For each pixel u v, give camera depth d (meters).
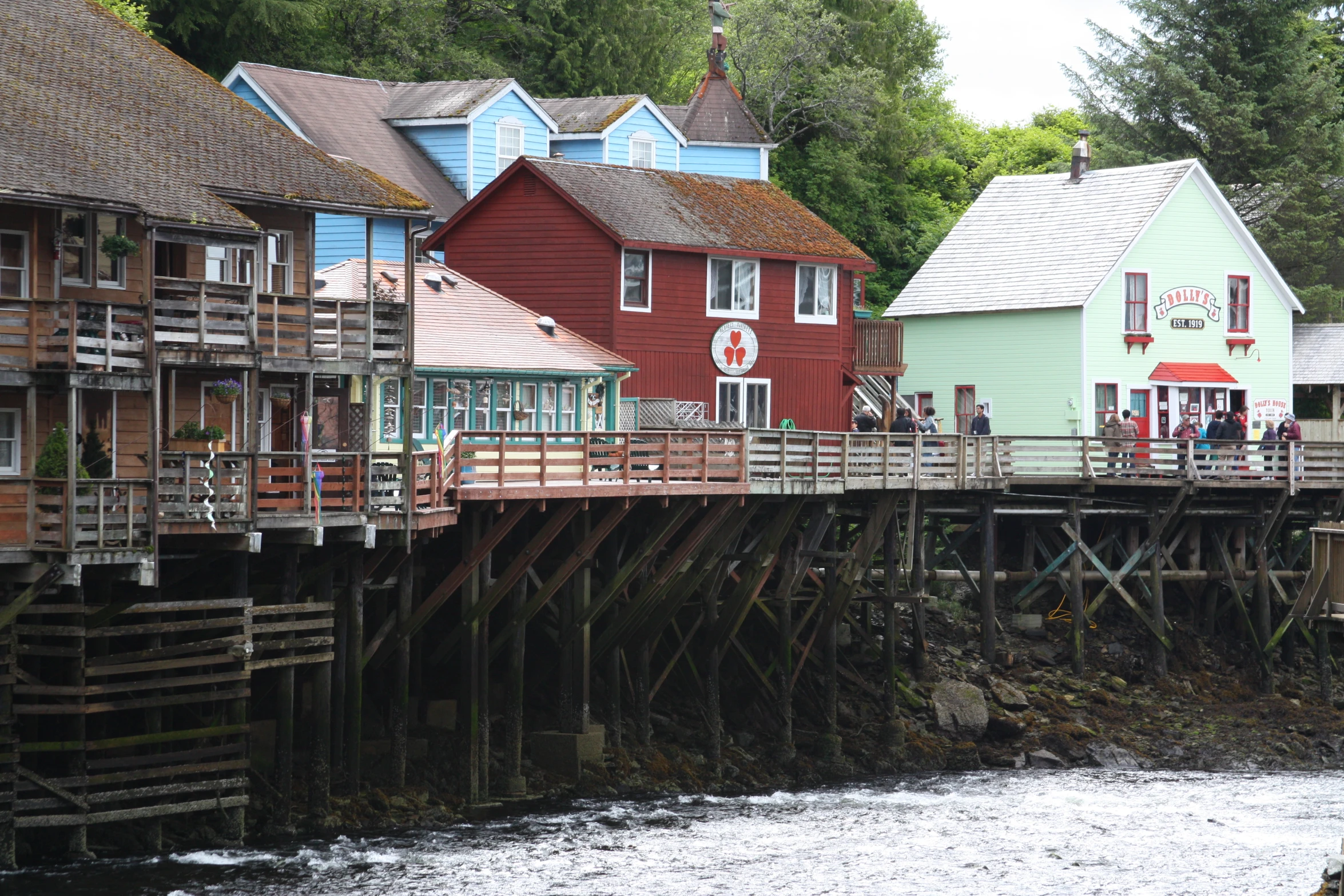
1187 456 69.31
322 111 78.31
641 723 53.22
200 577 44.28
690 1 116.62
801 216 73.88
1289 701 67.12
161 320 40.38
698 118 89.94
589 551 49.25
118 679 39.78
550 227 66.56
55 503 37.53
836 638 58.34
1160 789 54.59
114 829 41.16
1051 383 80.62
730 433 52.78
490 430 56.44
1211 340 83.31
